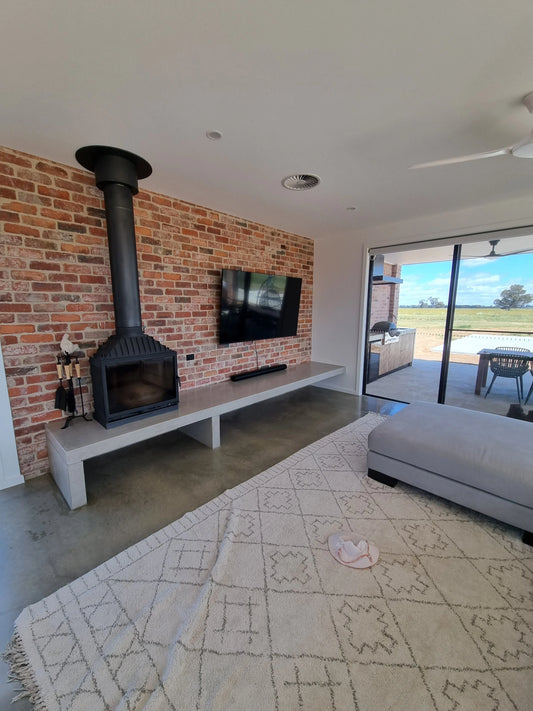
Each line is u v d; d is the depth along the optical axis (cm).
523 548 165
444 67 133
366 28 114
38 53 123
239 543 166
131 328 236
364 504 200
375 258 427
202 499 205
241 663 110
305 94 151
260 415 359
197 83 143
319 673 108
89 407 247
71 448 192
